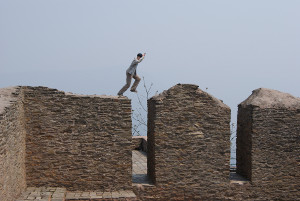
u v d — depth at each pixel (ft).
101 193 41.09
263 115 43.91
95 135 41.65
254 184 44.14
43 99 40.93
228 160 43.70
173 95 42.60
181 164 42.96
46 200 35.70
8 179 32.83
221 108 43.34
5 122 31.83
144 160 59.21
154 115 42.78
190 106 42.93
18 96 37.70
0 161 30.09
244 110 46.34
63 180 41.39
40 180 41.16
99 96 42.09
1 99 35.53
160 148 42.55
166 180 42.75
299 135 44.52
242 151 46.88
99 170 41.81
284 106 44.24
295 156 44.62
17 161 36.73
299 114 44.39
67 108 41.24
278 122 44.21
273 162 44.32
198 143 43.19
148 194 42.55
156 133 42.42
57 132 41.19
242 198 44.06
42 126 40.98
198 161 43.24
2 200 30.66
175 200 42.98
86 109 41.47
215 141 43.45
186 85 42.83
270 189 44.42
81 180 41.60
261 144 44.04
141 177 46.70
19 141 37.83
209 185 43.50
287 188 44.65
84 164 41.60
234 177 46.26
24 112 40.60
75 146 41.45
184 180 43.06
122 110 41.91
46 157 41.14
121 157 42.06
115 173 42.04
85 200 39.29
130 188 42.29
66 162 41.39
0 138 30.09
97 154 41.73
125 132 42.04
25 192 38.86
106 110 41.70
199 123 43.19
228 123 43.52
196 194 43.32
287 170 44.57
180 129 42.83
